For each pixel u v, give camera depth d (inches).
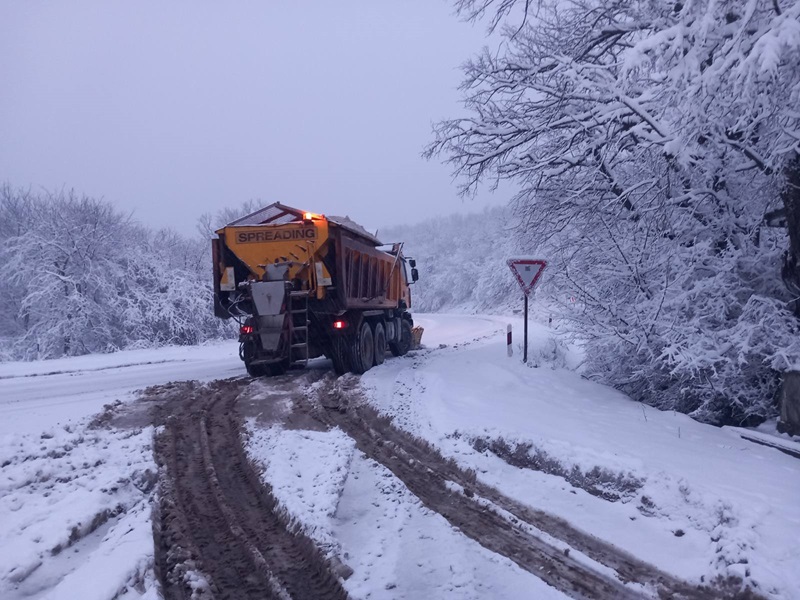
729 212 410.3
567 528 210.5
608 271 441.4
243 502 236.8
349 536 207.6
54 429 323.3
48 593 160.4
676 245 430.3
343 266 516.1
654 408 394.6
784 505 209.8
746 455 278.2
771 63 265.4
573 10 508.1
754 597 161.9
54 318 1077.8
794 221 333.1
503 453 288.7
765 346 354.0
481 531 208.5
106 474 251.3
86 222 1165.7
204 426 347.3
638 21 467.8
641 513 220.8
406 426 339.6
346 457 284.4
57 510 212.2
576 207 514.0
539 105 533.6
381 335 633.6
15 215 1270.9
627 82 367.6
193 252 1455.5
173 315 1193.4
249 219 527.2
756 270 397.4
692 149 374.6
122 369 677.9
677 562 183.5
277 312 491.5
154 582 169.5
